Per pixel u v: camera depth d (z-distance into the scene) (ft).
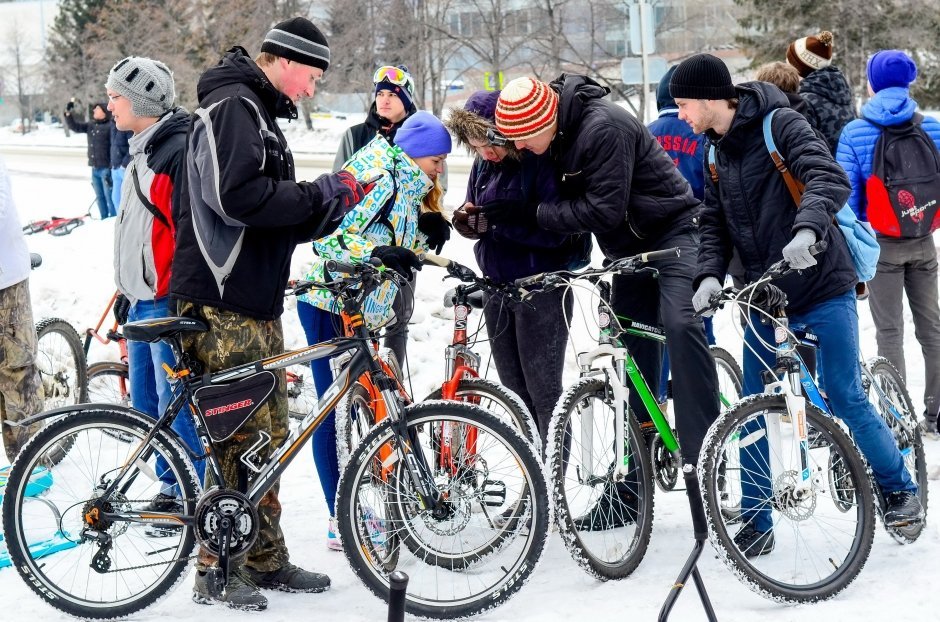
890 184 18.58
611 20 74.74
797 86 19.35
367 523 12.89
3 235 17.84
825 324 13.65
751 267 13.94
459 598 12.64
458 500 13.07
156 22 123.95
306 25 12.98
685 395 14.33
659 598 12.70
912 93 99.19
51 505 13.25
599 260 31.04
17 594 13.62
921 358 25.32
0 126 206.08
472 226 15.55
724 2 92.17
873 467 14.08
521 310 15.37
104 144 49.03
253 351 12.94
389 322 15.16
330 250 14.34
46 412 12.99
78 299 29.91
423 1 82.38
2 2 198.29
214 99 12.31
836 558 13.70
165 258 15.34
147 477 13.26
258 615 12.75
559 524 12.94
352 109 138.92
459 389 14.85
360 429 14.67
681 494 17.19
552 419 13.35
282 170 12.87
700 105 13.42
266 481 12.85
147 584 13.30
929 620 11.62
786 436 13.23
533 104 14.23
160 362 15.67
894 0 92.48
